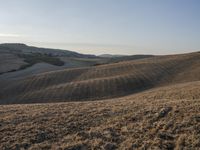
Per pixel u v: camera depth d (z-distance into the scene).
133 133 15.74
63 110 22.16
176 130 15.23
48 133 16.95
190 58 88.81
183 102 20.31
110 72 83.00
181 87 41.38
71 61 145.00
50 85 74.25
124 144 14.55
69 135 16.45
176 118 16.78
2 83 81.75
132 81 68.50
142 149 13.80
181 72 73.44
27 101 63.53
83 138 15.79
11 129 17.98
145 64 88.44
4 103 64.56
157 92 40.31
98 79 72.75
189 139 14.00
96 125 17.73
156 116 17.67
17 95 69.56
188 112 17.30
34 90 71.25
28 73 101.06
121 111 20.05
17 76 95.69
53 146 15.05
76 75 83.12
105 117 19.09
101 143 14.88
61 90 66.44
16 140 16.12
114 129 16.69
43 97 64.06
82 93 63.31
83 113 20.55
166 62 87.38
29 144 15.56
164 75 72.50
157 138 14.66
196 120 15.95
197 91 31.81
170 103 20.58
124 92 62.41
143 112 18.92
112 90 63.69
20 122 19.42
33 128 17.91
